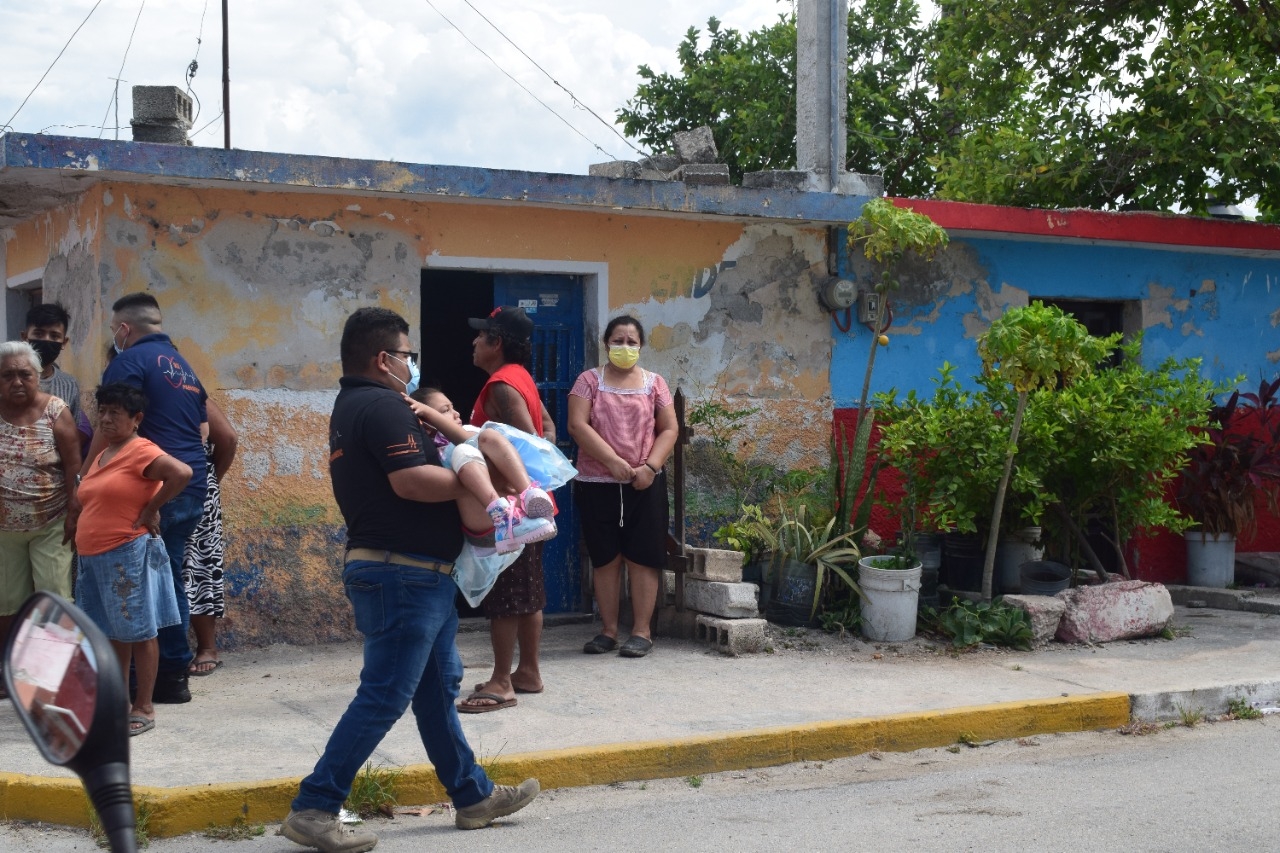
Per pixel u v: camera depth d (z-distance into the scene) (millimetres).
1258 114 11188
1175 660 7781
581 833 4781
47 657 1723
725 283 9172
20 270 9523
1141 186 12289
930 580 8742
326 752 4445
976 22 12703
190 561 6988
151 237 7562
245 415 7797
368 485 4418
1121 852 4500
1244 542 11133
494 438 4746
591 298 8828
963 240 10008
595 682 6965
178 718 6109
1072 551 9398
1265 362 11250
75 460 6508
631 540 7684
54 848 4570
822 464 9469
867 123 20594
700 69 22047
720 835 4742
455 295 10648
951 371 9234
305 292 7949
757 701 6547
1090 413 8570
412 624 4398
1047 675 7289
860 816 5000
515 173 8094
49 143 7000
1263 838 4656
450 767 4777
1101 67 12703
